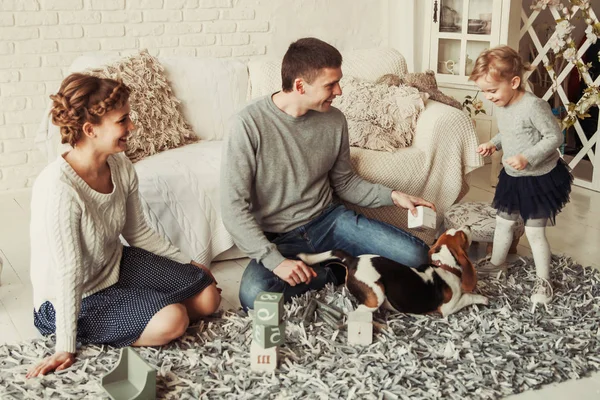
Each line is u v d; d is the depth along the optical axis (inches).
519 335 90.0
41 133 116.5
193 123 130.8
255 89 131.3
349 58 137.1
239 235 94.8
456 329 91.0
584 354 87.1
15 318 97.8
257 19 178.7
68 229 78.7
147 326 84.4
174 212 109.2
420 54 188.5
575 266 112.8
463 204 122.3
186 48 171.6
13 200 152.2
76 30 158.2
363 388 78.5
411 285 90.6
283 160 98.1
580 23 189.6
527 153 95.6
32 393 77.2
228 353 86.7
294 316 94.2
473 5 171.0
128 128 81.1
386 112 122.2
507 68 95.3
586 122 180.9
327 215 104.0
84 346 86.2
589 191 160.6
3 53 152.2
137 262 90.7
